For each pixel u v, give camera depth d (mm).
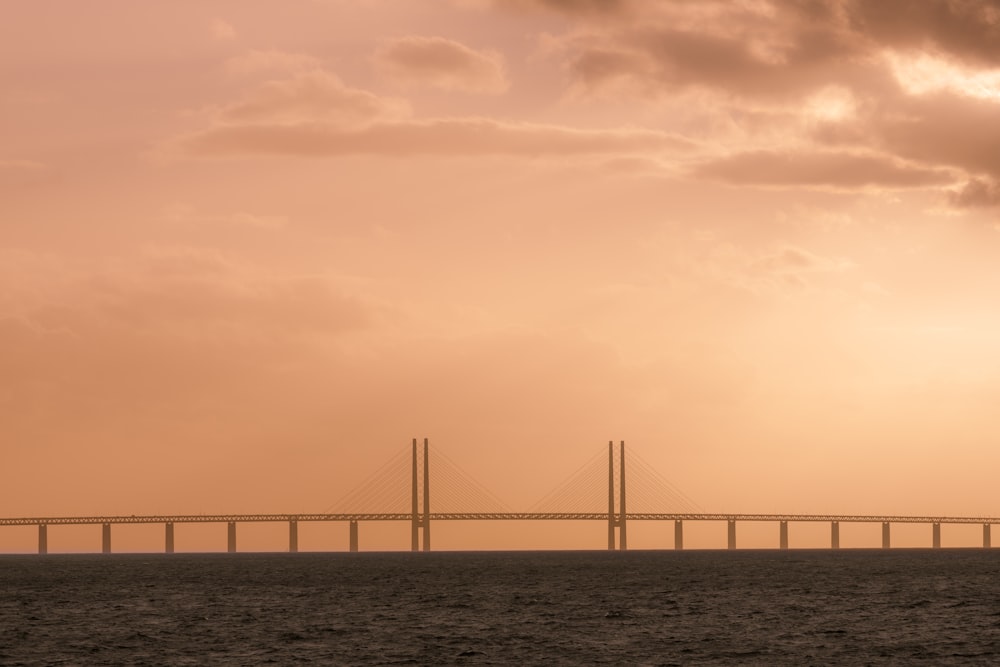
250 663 163875
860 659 165500
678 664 161125
